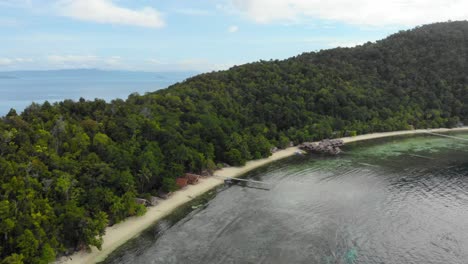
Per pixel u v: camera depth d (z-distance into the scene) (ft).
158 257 201.67
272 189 315.99
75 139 282.56
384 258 200.85
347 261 197.57
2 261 162.61
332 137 528.63
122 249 209.05
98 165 255.09
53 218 200.13
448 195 298.15
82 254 200.44
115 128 324.60
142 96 457.27
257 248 210.79
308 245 214.28
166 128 352.28
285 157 428.56
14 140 258.16
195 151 342.23
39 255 177.88
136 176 276.62
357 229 235.40
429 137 559.79
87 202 231.91
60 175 233.35
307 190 313.32
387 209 268.62
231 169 370.32
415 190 310.86
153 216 253.24
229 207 273.54
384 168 382.63
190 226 240.32
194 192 301.63
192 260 198.80
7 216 181.37
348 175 357.00
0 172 210.59
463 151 464.24
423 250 209.05
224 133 402.31
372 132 577.84
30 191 207.21
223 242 218.18
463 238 222.69
